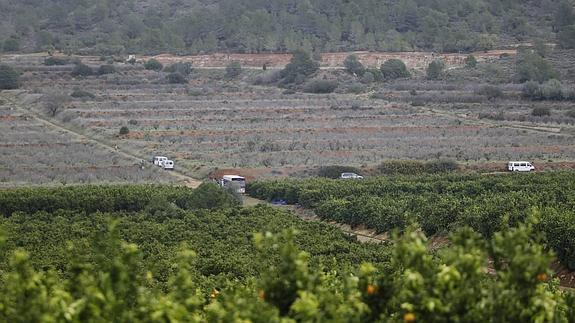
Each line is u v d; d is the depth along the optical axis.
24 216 181.12
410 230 44.97
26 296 42.22
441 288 41.12
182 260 46.91
